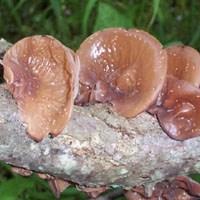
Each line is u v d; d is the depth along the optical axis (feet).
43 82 1.19
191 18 2.68
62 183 1.38
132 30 1.27
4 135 1.18
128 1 2.78
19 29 2.81
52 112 1.18
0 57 1.32
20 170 1.32
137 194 1.44
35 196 2.06
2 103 1.17
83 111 1.23
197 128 1.26
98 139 1.22
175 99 1.27
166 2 2.86
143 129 1.25
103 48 1.28
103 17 2.00
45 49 1.19
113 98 1.26
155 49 1.25
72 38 2.67
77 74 1.18
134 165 1.26
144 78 1.24
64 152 1.21
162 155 1.26
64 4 2.79
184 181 1.43
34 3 2.91
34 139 1.17
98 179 1.27
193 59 1.32
